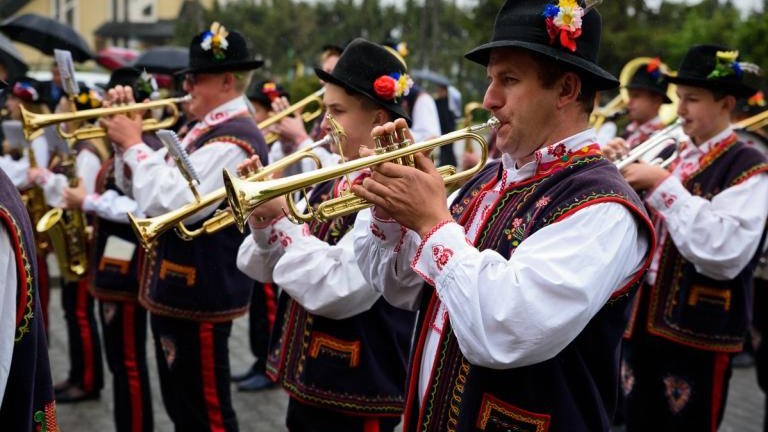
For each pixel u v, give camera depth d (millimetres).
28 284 2002
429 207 2105
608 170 2154
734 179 3895
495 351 1971
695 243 3715
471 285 1999
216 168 3842
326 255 2969
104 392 5488
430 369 2273
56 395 5258
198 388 3863
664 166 3889
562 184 2127
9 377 2006
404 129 2154
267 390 5598
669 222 3768
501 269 2014
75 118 3916
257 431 4836
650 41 11727
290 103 6473
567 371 2150
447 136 2225
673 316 4012
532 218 2117
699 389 3996
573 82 2143
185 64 7094
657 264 4090
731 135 4031
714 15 12555
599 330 2168
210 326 3859
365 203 2375
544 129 2174
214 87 4008
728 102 3986
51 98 5934
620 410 4895
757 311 5273
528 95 2131
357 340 3051
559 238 2016
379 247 2438
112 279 4402
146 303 3928
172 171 3832
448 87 9742
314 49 17188
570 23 2055
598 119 6117
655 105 5445
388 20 17219
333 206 2371
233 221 3248
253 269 3271
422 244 2107
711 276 3805
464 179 2379
